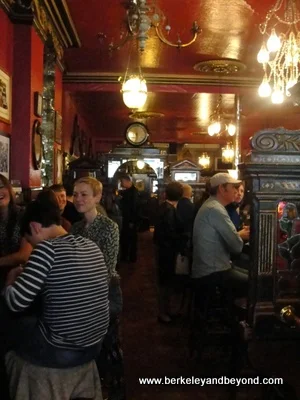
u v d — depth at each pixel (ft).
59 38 24.21
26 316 7.18
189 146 76.79
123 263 28.32
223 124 50.14
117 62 29.76
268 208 8.66
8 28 16.96
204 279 11.83
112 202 28.27
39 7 18.63
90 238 9.53
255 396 10.14
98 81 32.35
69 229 11.12
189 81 33.22
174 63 29.91
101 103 41.60
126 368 11.87
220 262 11.75
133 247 28.58
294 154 8.61
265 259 8.73
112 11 20.67
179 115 49.42
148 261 29.22
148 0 19.08
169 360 12.45
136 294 20.06
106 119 52.06
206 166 69.97
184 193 17.01
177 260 15.24
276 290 8.80
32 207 7.59
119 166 45.65
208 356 12.62
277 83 23.58
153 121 54.19
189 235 15.20
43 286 6.69
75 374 7.07
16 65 17.56
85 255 6.97
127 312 17.11
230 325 11.27
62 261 6.71
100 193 10.05
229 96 38.47
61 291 6.67
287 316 8.13
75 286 6.74
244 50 26.58
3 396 8.49
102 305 7.18
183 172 36.11
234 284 11.47
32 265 6.63
